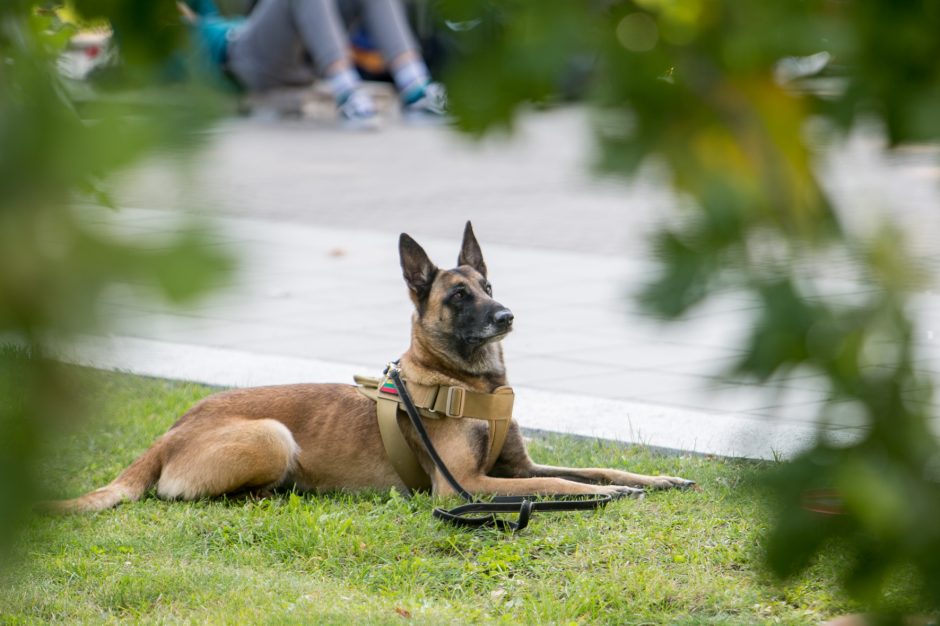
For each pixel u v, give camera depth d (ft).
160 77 4.44
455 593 20.89
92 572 21.40
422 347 26.89
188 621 19.16
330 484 26.78
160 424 31.83
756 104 4.85
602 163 4.74
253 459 25.64
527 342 41.39
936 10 4.98
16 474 4.49
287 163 80.12
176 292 4.02
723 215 4.75
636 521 23.99
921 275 4.96
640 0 4.89
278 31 94.22
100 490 25.30
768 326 4.89
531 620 19.35
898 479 5.37
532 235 59.26
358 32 102.47
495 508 24.03
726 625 18.80
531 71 4.73
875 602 6.36
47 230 3.99
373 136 93.30
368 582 21.43
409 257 27.09
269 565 22.41
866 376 5.18
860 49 4.98
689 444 30.17
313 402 27.30
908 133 5.07
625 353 39.91
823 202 4.88
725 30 4.87
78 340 4.16
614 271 51.72
